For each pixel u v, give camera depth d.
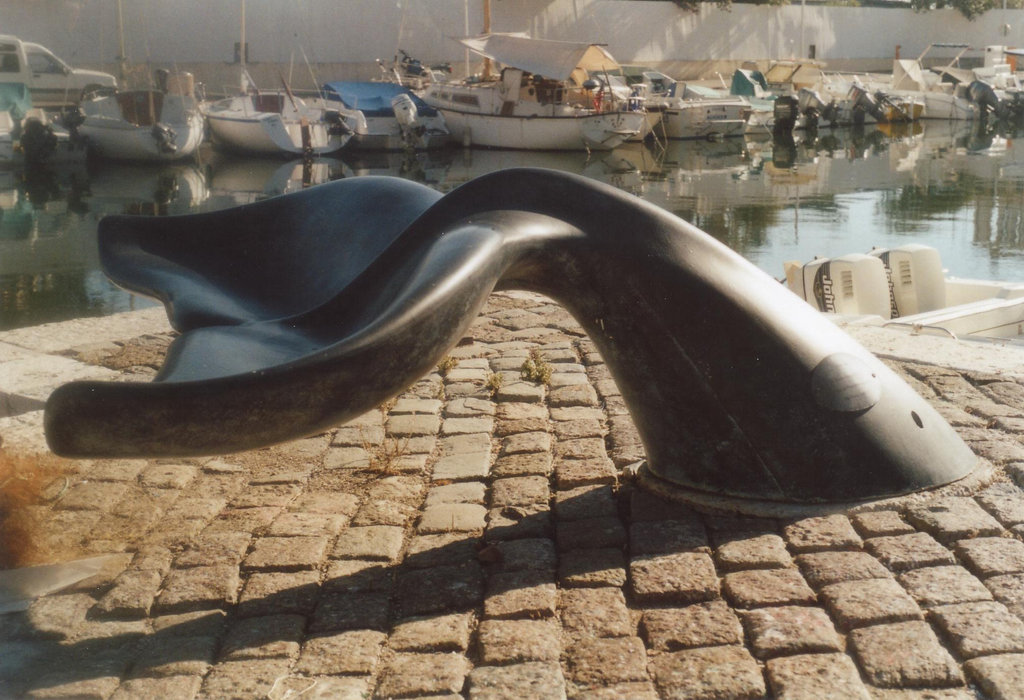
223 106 33.34
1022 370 5.60
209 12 41.16
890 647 2.91
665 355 3.82
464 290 3.12
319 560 3.62
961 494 3.88
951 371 5.61
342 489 4.30
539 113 33.03
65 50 38.03
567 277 3.76
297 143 31.55
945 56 62.84
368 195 4.04
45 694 2.83
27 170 27.91
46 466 4.49
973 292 9.45
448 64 43.88
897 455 3.87
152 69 38.38
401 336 2.92
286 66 42.91
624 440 4.68
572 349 6.26
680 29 53.81
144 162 29.58
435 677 2.87
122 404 2.67
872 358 4.04
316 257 4.01
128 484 4.35
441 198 3.74
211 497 4.23
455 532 3.83
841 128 42.88
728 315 3.76
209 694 2.82
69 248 17.64
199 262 3.98
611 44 51.62
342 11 43.84
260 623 3.19
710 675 2.82
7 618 3.29
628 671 2.86
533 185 3.79
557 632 3.09
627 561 3.52
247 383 2.74
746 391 3.79
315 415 2.86
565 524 3.84
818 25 59.06
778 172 28.53
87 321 7.01
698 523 3.78
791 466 3.80
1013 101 44.97
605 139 32.78
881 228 19.16
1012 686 2.70
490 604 3.25
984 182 25.80
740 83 44.12
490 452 4.65
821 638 2.97
